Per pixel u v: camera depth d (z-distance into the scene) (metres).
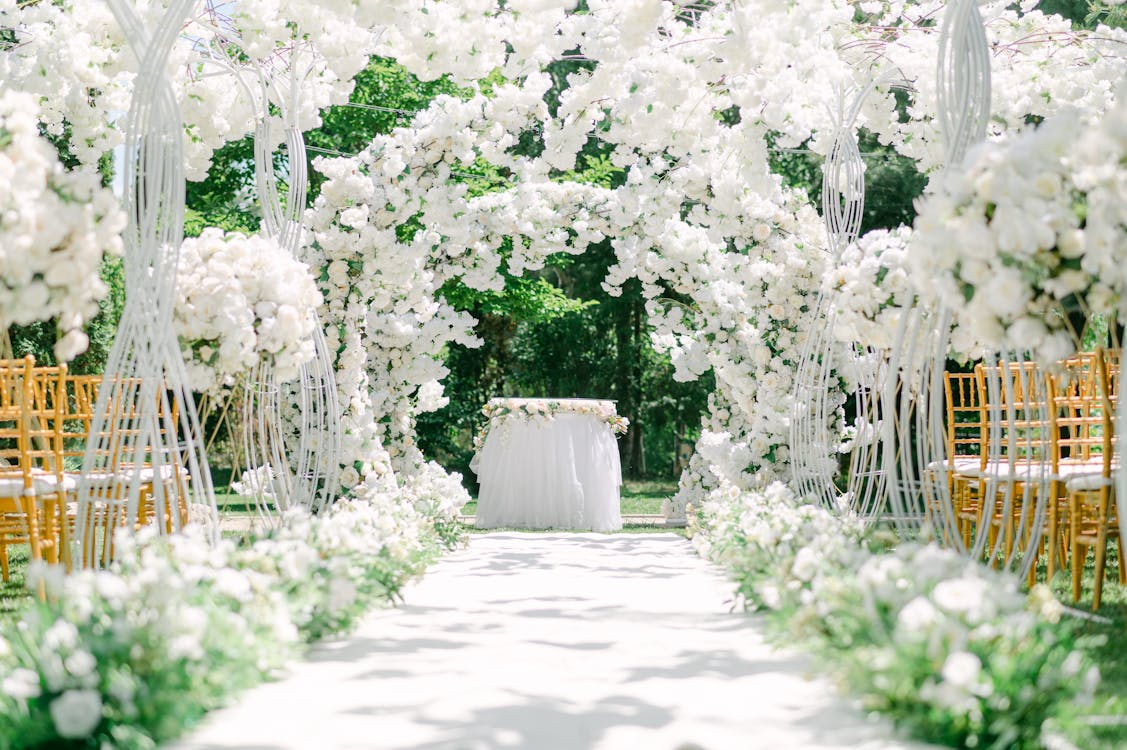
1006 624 2.71
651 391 22.53
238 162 16.20
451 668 3.44
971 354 4.66
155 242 4.38
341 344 6.86
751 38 5.43
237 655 2.90
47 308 3.32
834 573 3.54
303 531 4.16
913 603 2.70
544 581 5.66
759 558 4.61
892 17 6.60
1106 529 4.25
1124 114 3.28
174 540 3.38
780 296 7.06
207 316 4.66
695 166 7.39
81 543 4.25
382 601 4.56
